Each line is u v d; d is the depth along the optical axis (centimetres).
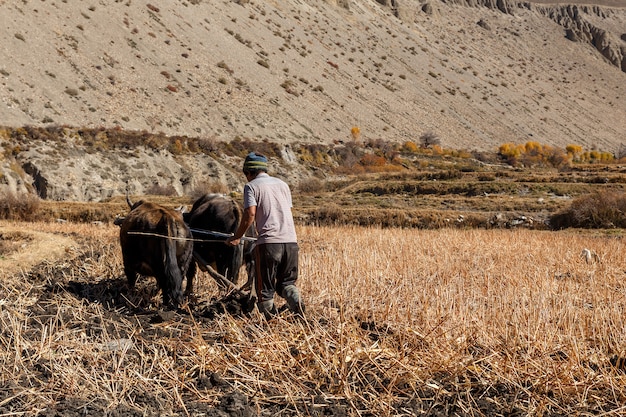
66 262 1080
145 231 745
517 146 9781
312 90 10575
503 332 604
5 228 1573
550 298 756
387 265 1002
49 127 5659
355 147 8281
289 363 537
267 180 657
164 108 7538
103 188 5225
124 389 486
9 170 4881
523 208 3209
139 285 874
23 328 628
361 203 3531
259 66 10406
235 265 786
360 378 511
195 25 10600
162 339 606
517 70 18425
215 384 512
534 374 513
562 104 16475
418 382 513
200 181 5516
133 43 8744
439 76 14762
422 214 3019
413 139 10444
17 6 7906
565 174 4294
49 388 491
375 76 12888
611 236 2362
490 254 1312
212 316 716
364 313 698
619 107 18038
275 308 660
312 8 15350
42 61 7100
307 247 1433
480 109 13538
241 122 8094
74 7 8738
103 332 605
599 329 615
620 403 477
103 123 6481
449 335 592
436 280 920
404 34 17075
